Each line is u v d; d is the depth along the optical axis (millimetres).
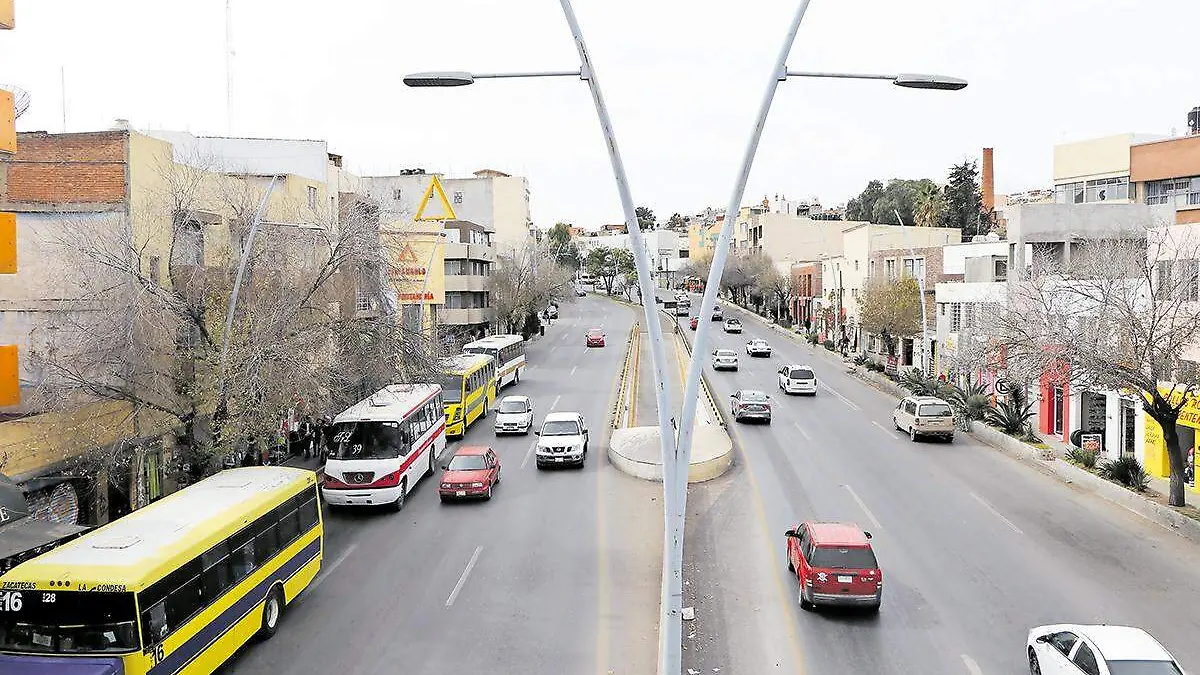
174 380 21391
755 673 15281
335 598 19172
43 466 20562
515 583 19953
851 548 17828
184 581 14016
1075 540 23156
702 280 141750
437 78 13156
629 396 46406
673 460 13961
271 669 15547
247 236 23609
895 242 71812
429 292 59781
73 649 12688
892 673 15266
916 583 19844
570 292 133250
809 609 18219
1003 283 42688
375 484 25844
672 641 13633
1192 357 27484
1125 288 26281
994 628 17250
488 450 29906
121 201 23797
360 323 26469
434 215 74250
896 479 30109
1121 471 28031
